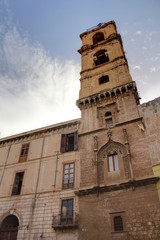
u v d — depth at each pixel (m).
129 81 27.20
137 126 22.41
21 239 19.78
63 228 18.88
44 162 25.34
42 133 29.03
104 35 39.41
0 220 22.16
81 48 38.78
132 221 16.92
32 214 21.20
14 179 25.45
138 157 20.08
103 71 31.66
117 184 18.98
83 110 27.88
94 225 18.06
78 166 22.89
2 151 29.80
